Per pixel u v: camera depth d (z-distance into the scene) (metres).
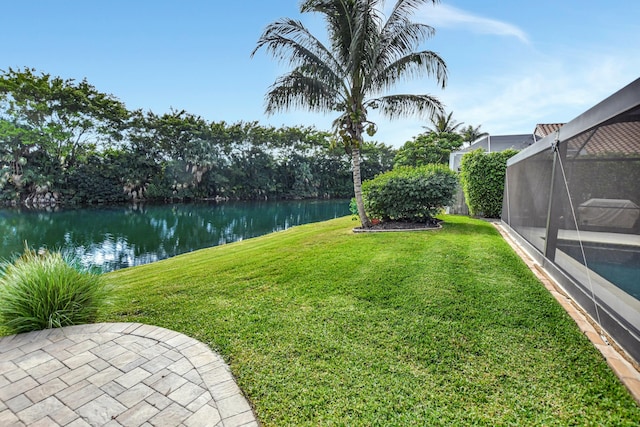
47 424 1.79
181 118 33.12
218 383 2.14
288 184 41.31
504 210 8.05
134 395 2.04
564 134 3.62
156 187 32.03
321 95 7.85
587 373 2.03
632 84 2.24
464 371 2.11
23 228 16.98
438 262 4.61
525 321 2.75
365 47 7.26
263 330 2.84
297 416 1.80
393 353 2.37
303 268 4.70
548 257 4.09
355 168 8.28
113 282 4.54
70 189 28.09
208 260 6.39
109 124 29.66
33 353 2.60
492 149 15.70
